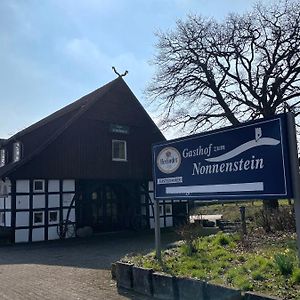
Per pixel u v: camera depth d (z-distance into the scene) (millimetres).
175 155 7734
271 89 21500
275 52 21594
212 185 6797
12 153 22969
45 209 19375
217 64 23031
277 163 5613
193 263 7234
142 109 24359
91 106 21859
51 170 19688
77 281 8477
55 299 6887
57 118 23516
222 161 6598
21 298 7070
